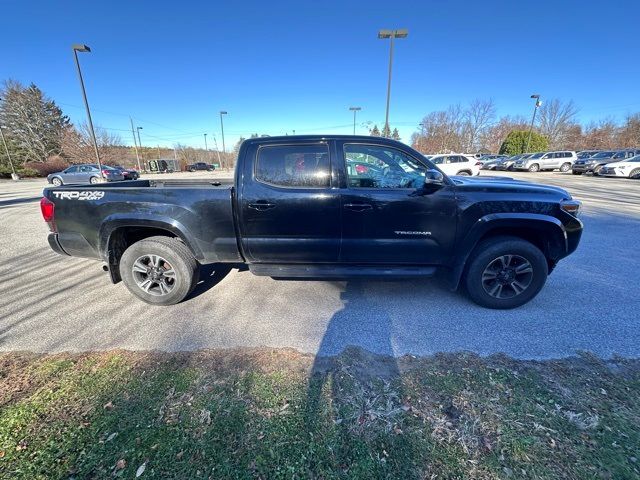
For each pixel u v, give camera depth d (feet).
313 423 6.14
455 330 9.43
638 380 7.25
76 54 53.06
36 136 146.30
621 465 5.24
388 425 6.07
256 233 10.38
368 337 9.11
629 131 148.25
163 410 6.46
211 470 5.24
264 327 9.68
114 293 12.25
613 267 14.34
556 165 85.20
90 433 5.95
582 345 8.64
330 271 10.71
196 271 11.13
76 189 10.66
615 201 33.45
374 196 9.93
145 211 10.37
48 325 9.88
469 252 10.27
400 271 10.64
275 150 10.18
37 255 16.99
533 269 10.29
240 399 6.75
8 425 6.13
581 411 6.35
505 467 5.24
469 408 6.46
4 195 47.85
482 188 10.06
